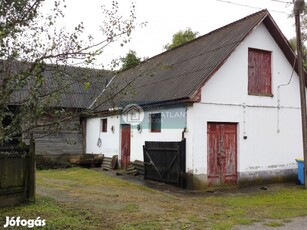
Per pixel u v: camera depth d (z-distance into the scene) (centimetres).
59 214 695
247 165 1218
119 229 612
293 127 1355
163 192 1059
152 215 727
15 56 430
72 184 1159
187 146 1134
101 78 526
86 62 476
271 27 1297
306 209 827
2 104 423
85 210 745
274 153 1291
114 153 1691
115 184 1191
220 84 1177
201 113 1130
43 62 447
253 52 1292
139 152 1448
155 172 1276
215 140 1169
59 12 476
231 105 1198
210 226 655
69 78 480
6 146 740
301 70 1178
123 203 846
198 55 1369
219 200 937
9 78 421
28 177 789
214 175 1158
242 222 691
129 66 690
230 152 1200
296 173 1336
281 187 1187
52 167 1702
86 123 2008
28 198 788
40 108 430
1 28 419
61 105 495
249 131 1235
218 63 1143
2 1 432
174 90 1226
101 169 1683
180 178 1134
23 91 439
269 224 680
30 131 471
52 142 1873
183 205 852
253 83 1275
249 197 991
